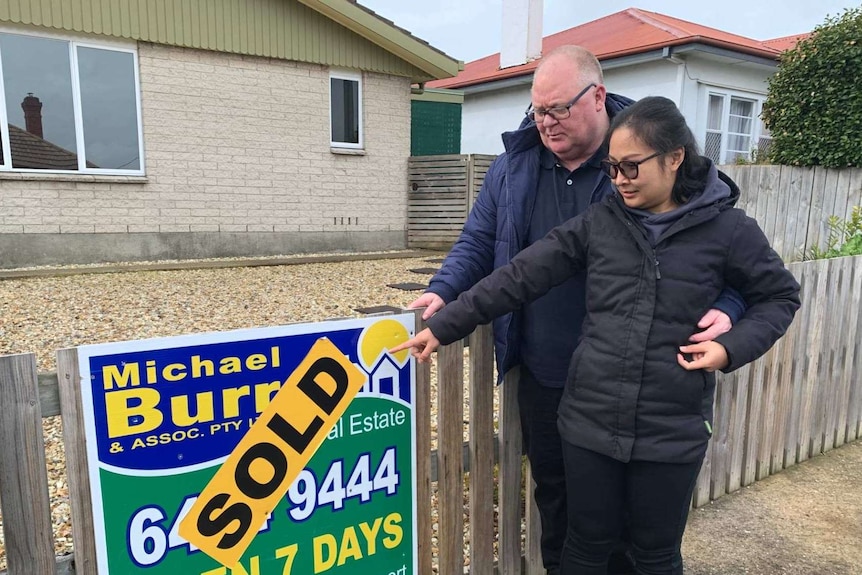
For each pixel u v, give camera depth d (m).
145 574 1.65
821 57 6.86
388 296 6.89
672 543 1.87
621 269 1.77
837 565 2.63
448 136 14.42
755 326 1.67
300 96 10.05
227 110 9.46
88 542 1.56
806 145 7.08
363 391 1.95
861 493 3.24
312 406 1.86
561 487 2.31
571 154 2.05
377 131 10.94
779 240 7.07
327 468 1.91
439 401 2.14
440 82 17.70
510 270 1.87
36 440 1.49
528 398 2.27
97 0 8.25
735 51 11.75
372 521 2.04
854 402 3.87
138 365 1.57
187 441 1.66
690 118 12.17
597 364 1.78
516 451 2.41
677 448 1.72
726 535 2.84
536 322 2.16
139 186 8.91
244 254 9.86
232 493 1.75
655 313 1.72
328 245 10.66
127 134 8.82
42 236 8.31
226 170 9.56
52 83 8.23
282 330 1.77
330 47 10.14
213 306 6.23
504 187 2.19
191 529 1.70
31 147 8.21
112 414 1.55
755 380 3.21
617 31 14.80
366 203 10.98
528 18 15.07
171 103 9.01
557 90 1.90
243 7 9.30
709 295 1.72
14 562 1.49
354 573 2.02
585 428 1.81
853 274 3.63
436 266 9.15
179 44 8.88
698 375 1.72
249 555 1.80
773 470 3.45
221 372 1.69
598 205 1.88
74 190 8.45
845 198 7.41
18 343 4.86
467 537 2.76
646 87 12.49
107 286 7.11
